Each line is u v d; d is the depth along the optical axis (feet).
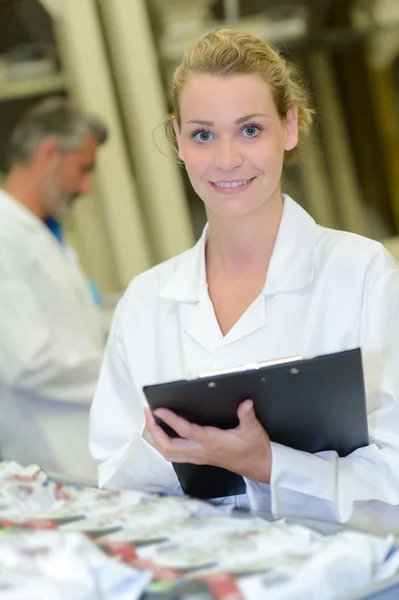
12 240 9.58
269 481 4.75
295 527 3.89
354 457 4.94
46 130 10.37
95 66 12.75
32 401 9.62
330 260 5.33
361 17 13.16
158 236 13.30
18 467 5.24
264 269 5.49
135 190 13.19
